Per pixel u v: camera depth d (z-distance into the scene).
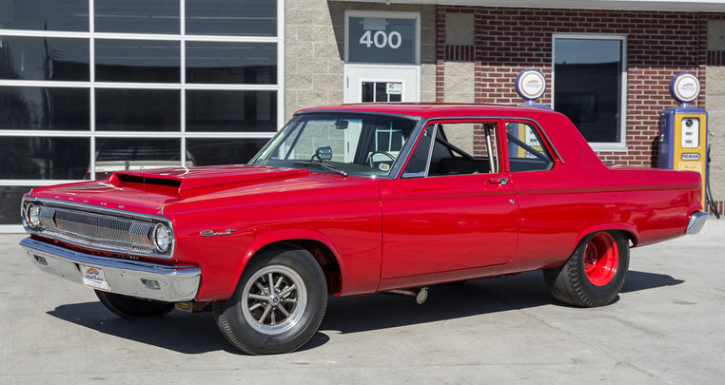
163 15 12.11
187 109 12.24
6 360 5.55
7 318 6.73
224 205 5.36
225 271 5.36
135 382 5.11
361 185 5.96
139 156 12.16
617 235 7.52
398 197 6.10
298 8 12.53
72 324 6.57
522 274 9.19
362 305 7.50
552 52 13.52
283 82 12.51
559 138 7.11
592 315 7.19
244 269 5.51
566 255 7.14
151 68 12.13
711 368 5.63
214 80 12.30
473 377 5.35
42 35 11.81
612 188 7.29
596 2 12.92
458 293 8.10
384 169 6.19
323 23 12.62
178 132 12.23
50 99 11.88
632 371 5.54
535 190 6.81
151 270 5.23
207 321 6.77
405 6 12.93
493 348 6.07
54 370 5.34
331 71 12.73
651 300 7.84
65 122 11.93
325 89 12.73
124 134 12.11
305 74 12.63
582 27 13.55
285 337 5.72
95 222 5.60
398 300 7.74
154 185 5.85
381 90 12.98
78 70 11.94
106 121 12.05
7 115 11.78
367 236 5.95
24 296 7.58
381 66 12.95
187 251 5.19
